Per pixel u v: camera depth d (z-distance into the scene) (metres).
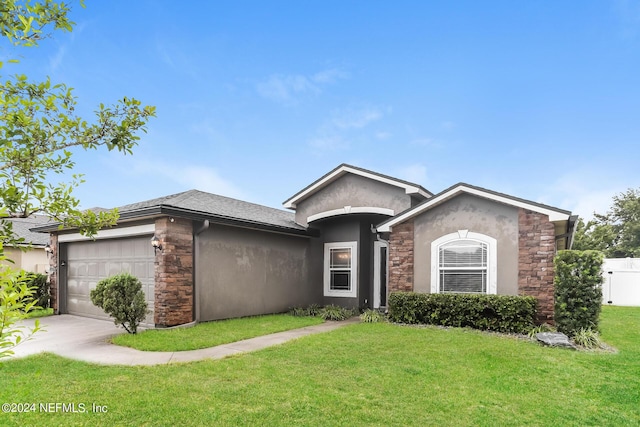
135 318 9.31
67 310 13.86
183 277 10.71
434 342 8.59
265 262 13.64
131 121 3.65
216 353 7.64
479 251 11.10
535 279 10.20
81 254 13.49
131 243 11.75
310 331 10.34
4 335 2.09
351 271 15.29
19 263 18.80
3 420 4.39
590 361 7.29
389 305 12.05
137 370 6.36
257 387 5.56
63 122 3.26
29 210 3.27
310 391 5.43
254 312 13.09
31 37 3.19
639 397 5.51
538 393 5.61
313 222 15.69
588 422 4.68
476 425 4.50
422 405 5.03
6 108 2.94
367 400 5.15
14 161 3.08
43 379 5.84
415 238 12.16
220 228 12.07
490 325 10.10
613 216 37.19
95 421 4.39
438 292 11.52
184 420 4.45
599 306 9.16
